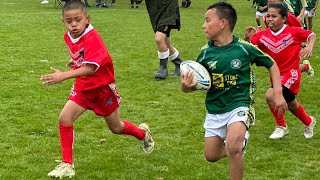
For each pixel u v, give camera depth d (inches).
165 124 296.8
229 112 191.9
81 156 243.8
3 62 453.4
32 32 625.3
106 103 223.8
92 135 274.8
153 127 291.6
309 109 329.4
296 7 480.1
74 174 217.8
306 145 263.6
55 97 347.6
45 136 271.6
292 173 227.1
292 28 266.2
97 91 219.5
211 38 194.7
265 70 440.8
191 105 335.9
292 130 287.1
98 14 847.7
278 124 274.2
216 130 196.1
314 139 272.7
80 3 214.5
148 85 384.5
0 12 830.5
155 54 505.4
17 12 834.2
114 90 225.1
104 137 272.2
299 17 448.5
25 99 341.1
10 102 333.1
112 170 227.6
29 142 261.3
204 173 225.1
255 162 239.3
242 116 189.0
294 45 267.0
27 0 1074.1
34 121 295.4
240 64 191.2
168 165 234.5
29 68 433.4
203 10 972.6
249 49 192.4
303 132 283.7
